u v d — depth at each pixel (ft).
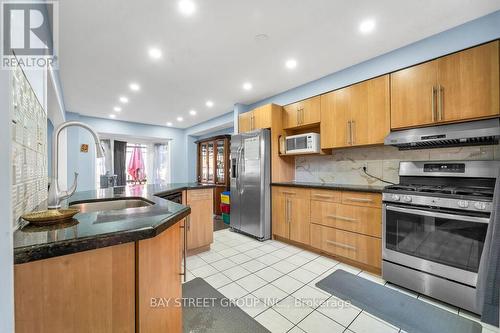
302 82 10.66
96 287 2.50
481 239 5.19
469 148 6.81
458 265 5.50
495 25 5.91
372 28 6.62
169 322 3.53
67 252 2.26
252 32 6.79
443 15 6.06
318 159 11.20
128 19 6.12
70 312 2.35
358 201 7.75
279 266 8.04
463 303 5.42
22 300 2.14
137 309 2.79
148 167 22.80
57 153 3.79
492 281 4.30
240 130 13.20
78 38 6.95
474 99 5.99
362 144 8.36
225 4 5.62
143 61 8.48
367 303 5.80
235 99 13.26
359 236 7.72
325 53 8.02
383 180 8.81
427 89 6.81
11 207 1.94
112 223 2.93
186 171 22.17
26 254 2.06
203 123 19.42
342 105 9.02
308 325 5.00
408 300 5.93
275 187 11.03
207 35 6.91
